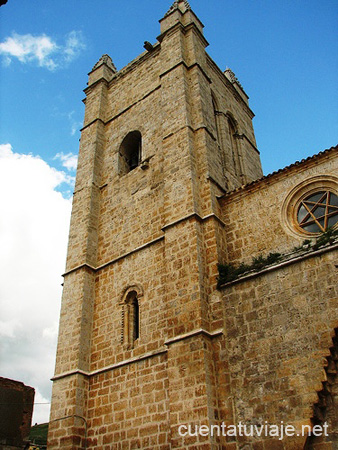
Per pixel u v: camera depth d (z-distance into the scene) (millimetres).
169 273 17844
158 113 25547
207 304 16625
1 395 22594
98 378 18531
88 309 20625
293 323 14477
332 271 14508
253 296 15797
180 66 25078
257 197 18641
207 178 19984
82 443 17219
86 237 22844
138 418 16344
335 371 13359
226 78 32031
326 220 16422
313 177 17312
